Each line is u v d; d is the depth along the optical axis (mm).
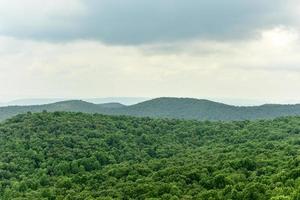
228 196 100625
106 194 113688
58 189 123438
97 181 130125
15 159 155250
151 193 108750
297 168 108312
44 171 145500
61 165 149125
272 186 100812
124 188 116062
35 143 171625
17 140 174375
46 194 120062
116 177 133750
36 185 132875
